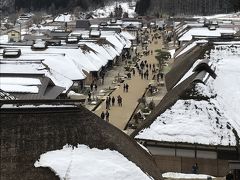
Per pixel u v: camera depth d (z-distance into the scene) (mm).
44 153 16844
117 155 17547
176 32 123062
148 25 186000
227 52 34656
